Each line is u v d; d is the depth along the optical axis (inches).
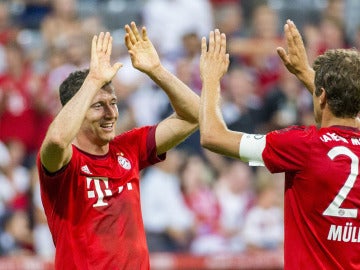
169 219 1631.4
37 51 1936.5
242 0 2176.4
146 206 1640.0
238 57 2028.8
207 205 1662.2
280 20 2194.9
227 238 1647.4
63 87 841.5
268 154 754.2
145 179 1659.7
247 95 1897.1
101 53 799.7
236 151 762.8
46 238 1565.0
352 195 746.2
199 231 1640.0
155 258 1512.1
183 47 1952.5
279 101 1866.4
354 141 756.0
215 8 2160.4
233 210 1679.4
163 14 2063.2
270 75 2007.9
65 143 768.3
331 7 2188.7
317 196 746.8
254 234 1651.1
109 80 794.2
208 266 1518.2
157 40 2028.8
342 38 2165.4
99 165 827.4
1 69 1840.6
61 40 1893.5
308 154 748.6
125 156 855.1
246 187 1706.4
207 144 765.9
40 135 1788.9
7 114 1763.0
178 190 1656.0
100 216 818.2
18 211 1590.8
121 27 2102.6
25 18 2042.3
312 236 751.1
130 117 1748.3
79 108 775.1
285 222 770.2
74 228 814.5
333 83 753.0
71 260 810.8
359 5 2300.7
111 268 810.8
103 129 822.5
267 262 1542.8
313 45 2082.9
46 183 807.7
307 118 1876.2
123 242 820.6
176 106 864.9
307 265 749.3
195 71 1888.5
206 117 769.6
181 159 1689.2
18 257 1493.6
